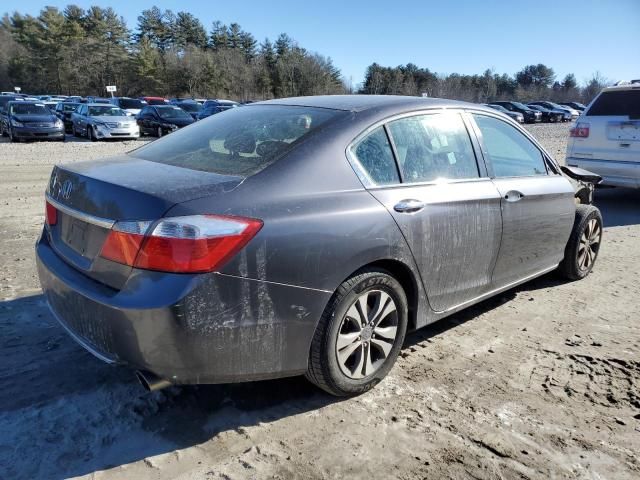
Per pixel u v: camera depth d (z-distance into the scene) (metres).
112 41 88.19
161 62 83.56
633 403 3.06
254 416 2.85
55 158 14.23
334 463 2.52
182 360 2.37
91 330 2.55
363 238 2.82
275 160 2.77
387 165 3.13
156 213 2.36
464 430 2.78
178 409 2.89
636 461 2.59
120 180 2.64
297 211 2.62
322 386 2.90
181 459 2.51
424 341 3.77
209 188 2.51
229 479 2.39
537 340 3.82
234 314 2.43
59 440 2.60
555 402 3.05
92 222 2.60
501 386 3.20
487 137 3.90
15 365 3.26
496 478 2.45
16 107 20.59
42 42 80.31
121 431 2.69
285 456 2.55
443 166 3.46
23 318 3.90
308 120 3.12
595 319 4.21
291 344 2.66
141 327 2.33
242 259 2.42
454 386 3.19
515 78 118.12
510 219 3.83
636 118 7.87
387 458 2.56
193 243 2.31
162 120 23.06
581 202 5.11
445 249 3.33
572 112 49.34
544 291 4.80
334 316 2.77
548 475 2.48
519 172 4.12
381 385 3.17
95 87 83.81
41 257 3.04
